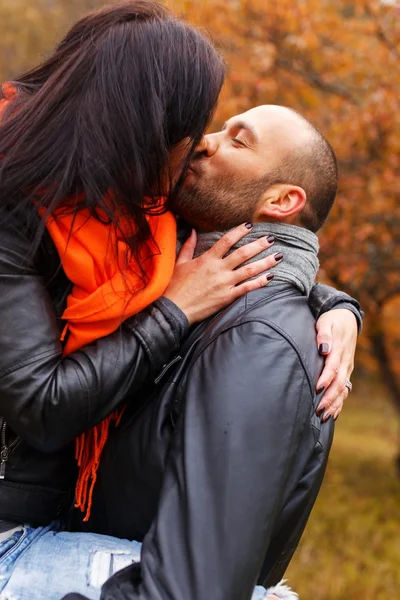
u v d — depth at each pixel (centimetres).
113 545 143
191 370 144
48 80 147
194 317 149
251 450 133
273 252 156
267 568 150
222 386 138
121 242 147
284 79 638
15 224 142
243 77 580
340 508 767
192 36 149
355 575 556
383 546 635
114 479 147
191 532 129
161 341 144
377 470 970
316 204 165
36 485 151
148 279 147
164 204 151
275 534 145
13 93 156
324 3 638
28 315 140
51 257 147
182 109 145
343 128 614
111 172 141
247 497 131
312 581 539
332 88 658
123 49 144
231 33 591
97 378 138
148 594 126
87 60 145
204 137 158
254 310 147
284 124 161
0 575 142
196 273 153
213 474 132
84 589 138
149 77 143
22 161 142
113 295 142
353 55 636
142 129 142
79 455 150
